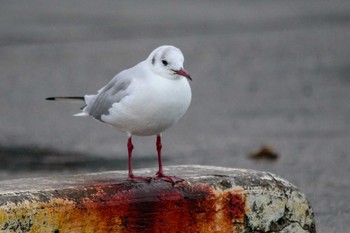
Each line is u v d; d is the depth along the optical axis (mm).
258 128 16312
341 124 16500
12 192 8047
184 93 8328
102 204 8195
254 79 20875
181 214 8445
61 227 8062
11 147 15133
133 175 8625
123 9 32156
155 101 8234
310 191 12055
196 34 26562
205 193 8500
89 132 16203
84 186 8289
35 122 17047
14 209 7895
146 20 29312
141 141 15375
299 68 22016
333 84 20125
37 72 21625
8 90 19828
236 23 28750
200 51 24109
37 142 15508
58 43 25156
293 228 8797
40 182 8500
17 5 33188
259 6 32938
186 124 16703
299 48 24469
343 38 25766
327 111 17594
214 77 21188
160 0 35031
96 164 13805
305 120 16859
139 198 8336
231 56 23547
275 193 8688
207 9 32188
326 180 12688
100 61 22766
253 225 8656
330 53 23750
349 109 17734
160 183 8461
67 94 19203
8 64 22547
